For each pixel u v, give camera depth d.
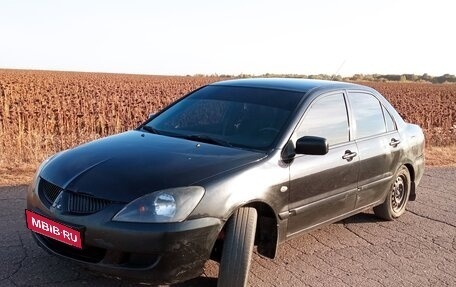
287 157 4.16
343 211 5.00
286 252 4.88
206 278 4.11
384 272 4.62
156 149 4.04
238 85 5.23
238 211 3.68
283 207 4.07
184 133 4.59
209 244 3.48
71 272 4.03
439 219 6.42
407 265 4.84
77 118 14.77
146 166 3.66
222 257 3.63
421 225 6.12
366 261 4.84
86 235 3.37
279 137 4.25
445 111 23.55
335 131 4.88
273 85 5.09
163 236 3.29
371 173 5.32
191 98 5.22
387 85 59.12
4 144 9.15
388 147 5.66
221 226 3.53
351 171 4.93
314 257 4.82
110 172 3.60
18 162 7.86
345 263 4.75
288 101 4.71
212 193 3.50
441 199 7.44
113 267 3.36
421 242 5.52
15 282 3.79
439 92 41.50
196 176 3.55
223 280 3.63
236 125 4.53
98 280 3.94
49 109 15.62
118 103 18.48
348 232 5.65
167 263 3.35
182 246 3.36
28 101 17.95
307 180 4.30
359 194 5.17
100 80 40.53
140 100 21.08
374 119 5.67
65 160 3.94
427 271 4.73
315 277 4.38
